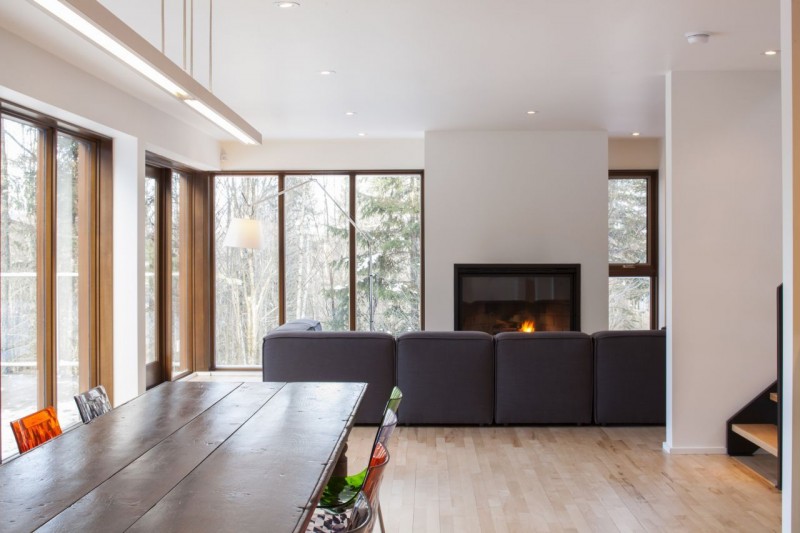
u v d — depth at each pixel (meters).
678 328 4.95
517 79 5.39
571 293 7.78
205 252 8.55
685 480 4.39
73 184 5.62
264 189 8.70
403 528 3.62
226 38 4.29
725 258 4.93
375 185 8.67
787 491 3.08
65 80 4.78
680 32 4.20
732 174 4.95
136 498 1.97
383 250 8.66
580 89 5.75
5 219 4.65
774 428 4.77
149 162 7.06
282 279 8.69
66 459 2.37
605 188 7.77
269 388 3.75
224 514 1.84
